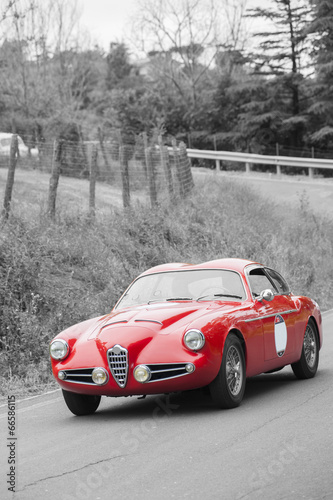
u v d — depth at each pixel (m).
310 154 65.25
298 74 65.44
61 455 7.03
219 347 8.66
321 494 5.37
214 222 26.09
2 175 32.75
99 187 33.28
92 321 9.77
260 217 31.62
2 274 15.05
